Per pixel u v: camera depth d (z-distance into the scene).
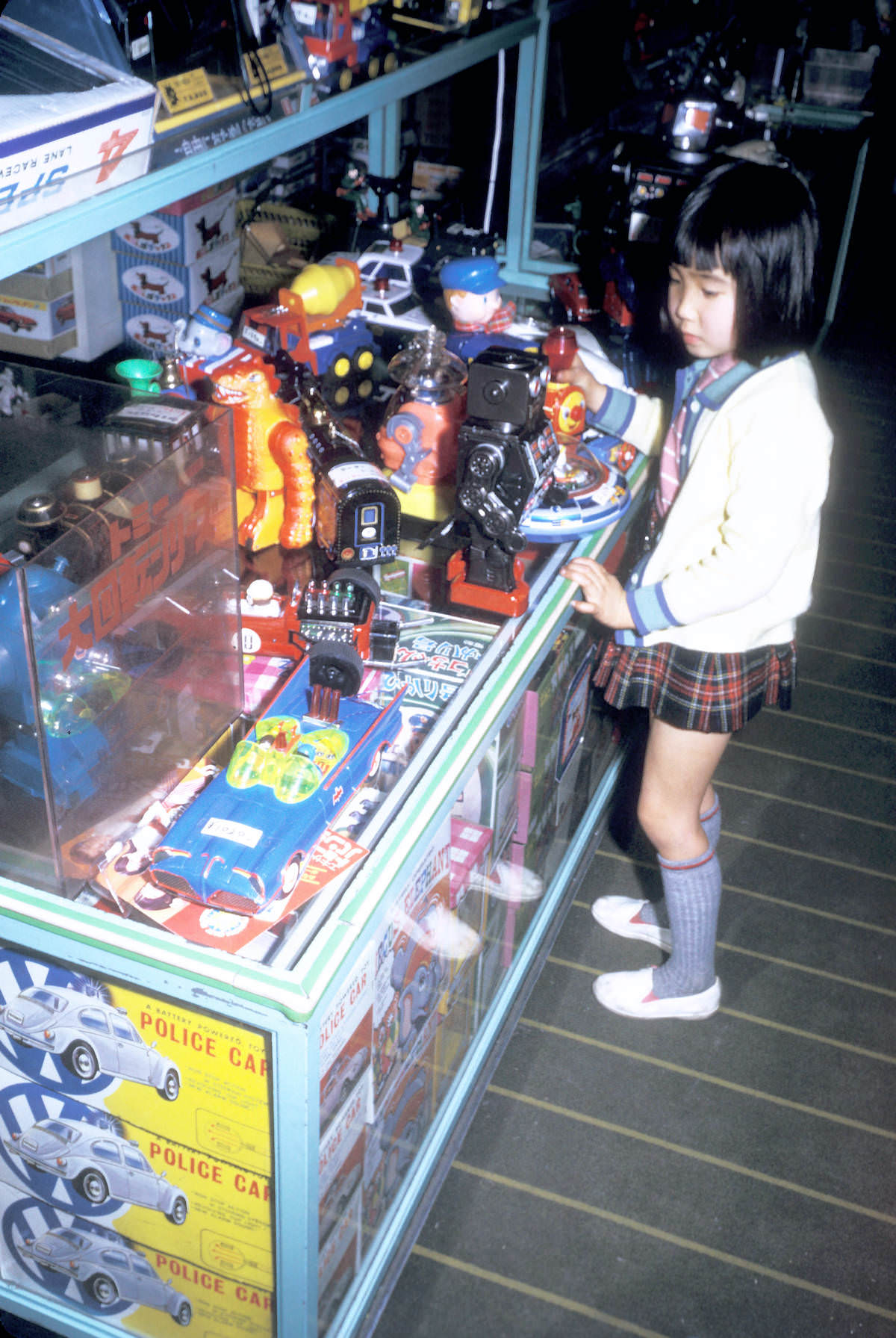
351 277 1.84
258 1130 1.17
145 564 1.18
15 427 1.48
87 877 1.18
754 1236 1.74
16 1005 1.21
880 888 2.40
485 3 2.11
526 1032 2.04
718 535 1.57
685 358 2.18
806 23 4.48
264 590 1.50
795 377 1.47
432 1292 1.64
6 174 0.95
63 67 1.06
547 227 2.95
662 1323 1.62
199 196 2.73
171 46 1.16
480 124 3.15
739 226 1.37
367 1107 1.34
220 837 1.15
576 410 1.78
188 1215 1.29
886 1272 1.70
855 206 4.83
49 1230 1.42
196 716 1.36
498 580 1.55
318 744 1.27
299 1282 1.28
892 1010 2.13
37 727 1.02
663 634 1.64
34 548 1.19
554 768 1.94
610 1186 1.79
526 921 2.04
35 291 2.68
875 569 3.55
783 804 2.61
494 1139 1.86
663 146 2.57
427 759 1.33
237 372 1.52
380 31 1.61
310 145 2.94
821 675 3.07
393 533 1.51
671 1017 2.06
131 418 1.28
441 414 1.67
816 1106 1.94
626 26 3.48
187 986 1.07
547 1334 1.60
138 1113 1.24
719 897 1.92
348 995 1.16
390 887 1.16
